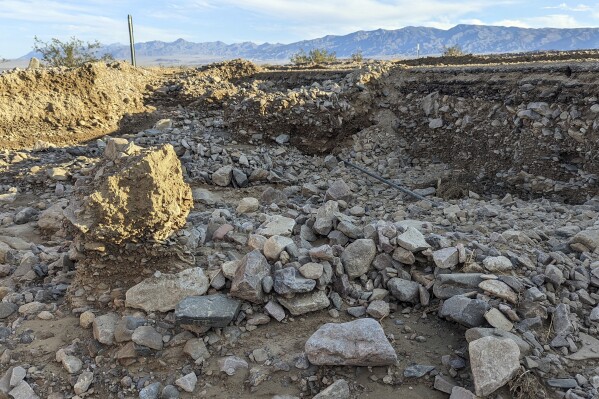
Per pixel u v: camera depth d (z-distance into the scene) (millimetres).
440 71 11508
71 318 4129
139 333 3596
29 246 5855
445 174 9984
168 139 10328
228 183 8852
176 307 3756
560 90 8328
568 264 4457
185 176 8703
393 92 12336
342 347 3299
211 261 4512
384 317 3982
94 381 3439
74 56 20906
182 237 4410
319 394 3096
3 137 10984
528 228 5984
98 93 12594
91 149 10141
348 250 4453
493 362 3070
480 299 3807
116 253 4199
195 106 13977
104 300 4152
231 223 5742
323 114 11156
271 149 10758
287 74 16375
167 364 3518
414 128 11539
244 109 11148
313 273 4035
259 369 3396
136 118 13289
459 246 4340
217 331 3756
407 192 8953
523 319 3727
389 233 4629
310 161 10812
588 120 7824
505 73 9773
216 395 3227
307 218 5723
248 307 3959
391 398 3150
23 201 7629
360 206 7898
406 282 4242
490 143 9539
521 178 8688
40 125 11578
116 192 3990
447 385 3191
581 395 3068
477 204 7918
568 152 8156
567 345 3518
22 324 4094
